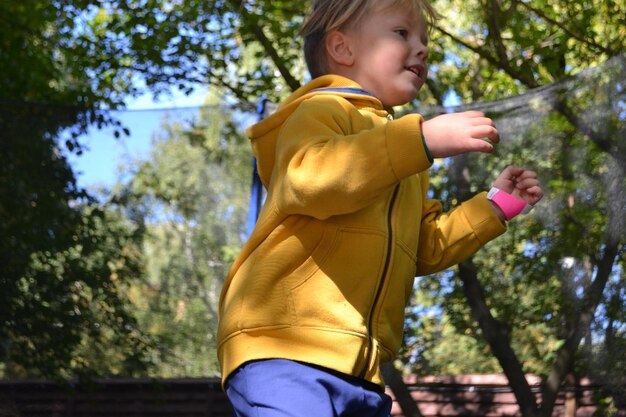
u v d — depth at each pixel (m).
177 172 3.75
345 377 1.49
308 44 1.84
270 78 6.21
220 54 6.18
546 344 3.52
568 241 3.62
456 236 1.77
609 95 3.73
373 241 1.54
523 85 6.21
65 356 3.60
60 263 3.68
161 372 3.58
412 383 3.54
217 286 3.65
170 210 3.73
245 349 1.50
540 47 5.93
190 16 6.10
